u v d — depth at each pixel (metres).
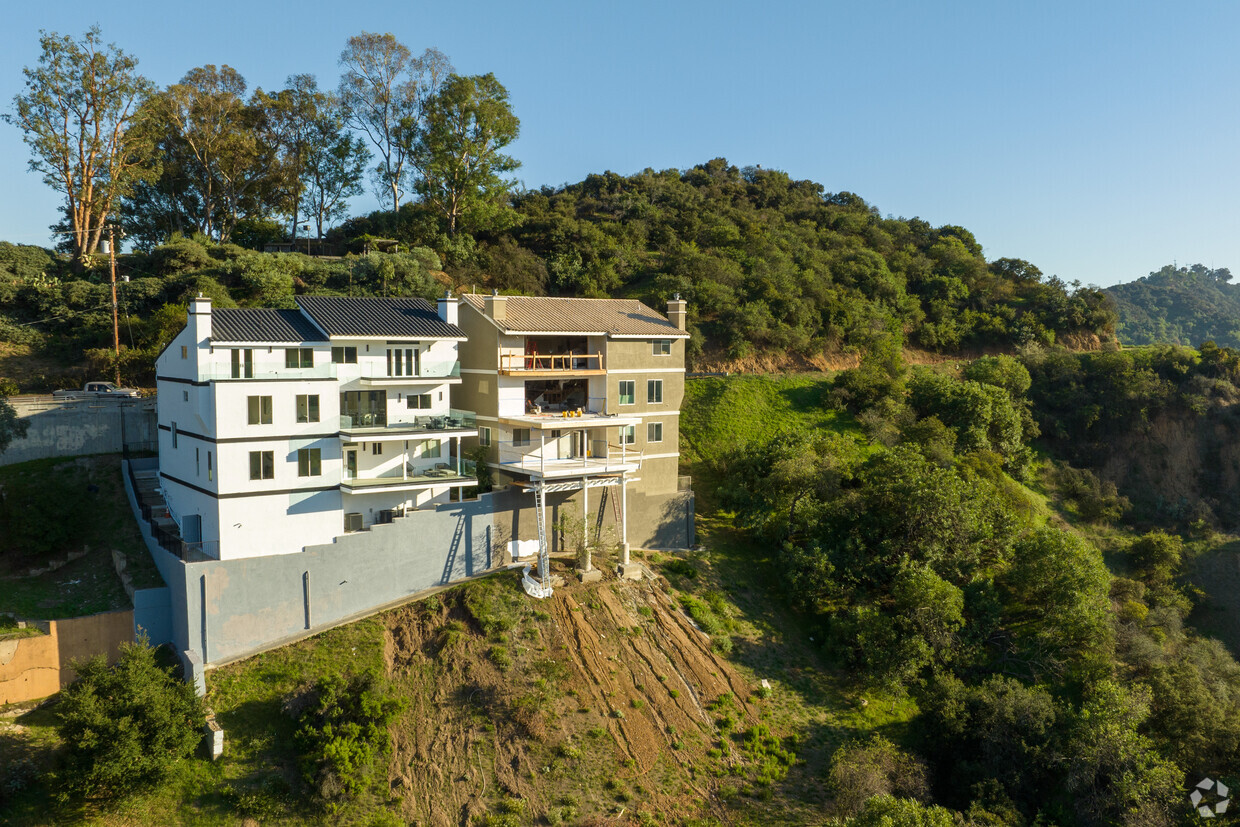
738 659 39.91
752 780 33.75
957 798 35.50
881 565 44.38
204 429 36.62
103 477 44.09
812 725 37.38
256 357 36.94
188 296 57.25
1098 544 62.38
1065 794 35.06
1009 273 100.12
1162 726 39.19
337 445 38.34
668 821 31.12
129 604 35.78
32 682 32.19
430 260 69.50
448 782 30.95
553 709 33.91
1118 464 72.44
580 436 46.91
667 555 45.72
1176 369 76.75
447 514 39.53
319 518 38.06
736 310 69.81
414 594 38.72
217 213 76.44
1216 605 58.03
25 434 43.34
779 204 114.50
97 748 27.72
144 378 52.97
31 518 38.00
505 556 41.56
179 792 29.17
